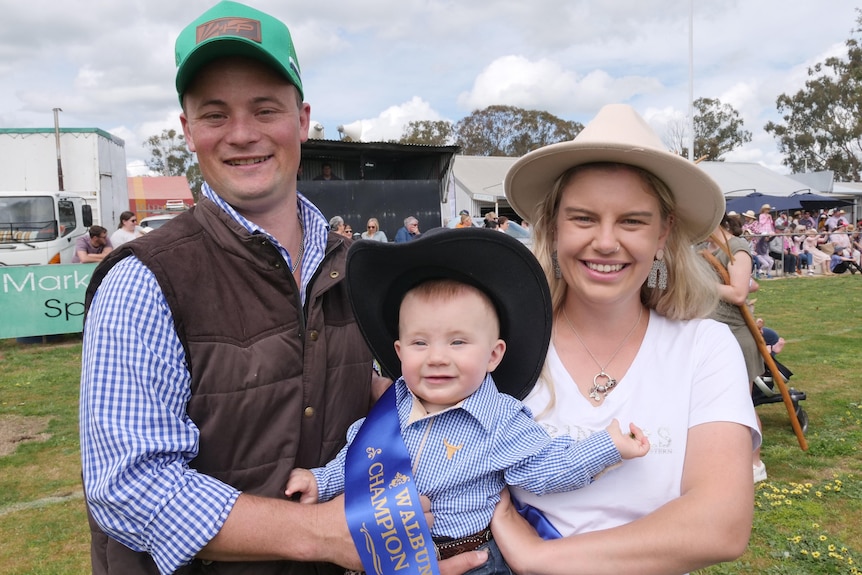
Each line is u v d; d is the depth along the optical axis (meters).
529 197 1.89
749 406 1.58
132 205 36.47
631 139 1.58
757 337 4.29
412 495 1.51
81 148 14.09
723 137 54.38
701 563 1.42
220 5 1.59
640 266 1.63
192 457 1.44
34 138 13.91
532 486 1.60
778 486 4.17
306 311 1.61
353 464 1.57
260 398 1.49
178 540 1.32
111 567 1.46
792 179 29.97
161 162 60.88
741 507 1.44
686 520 1.42
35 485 4.46
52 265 9.40
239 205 1.58
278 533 1.40
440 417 1.67
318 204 13.07
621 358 1.73
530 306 1.72
